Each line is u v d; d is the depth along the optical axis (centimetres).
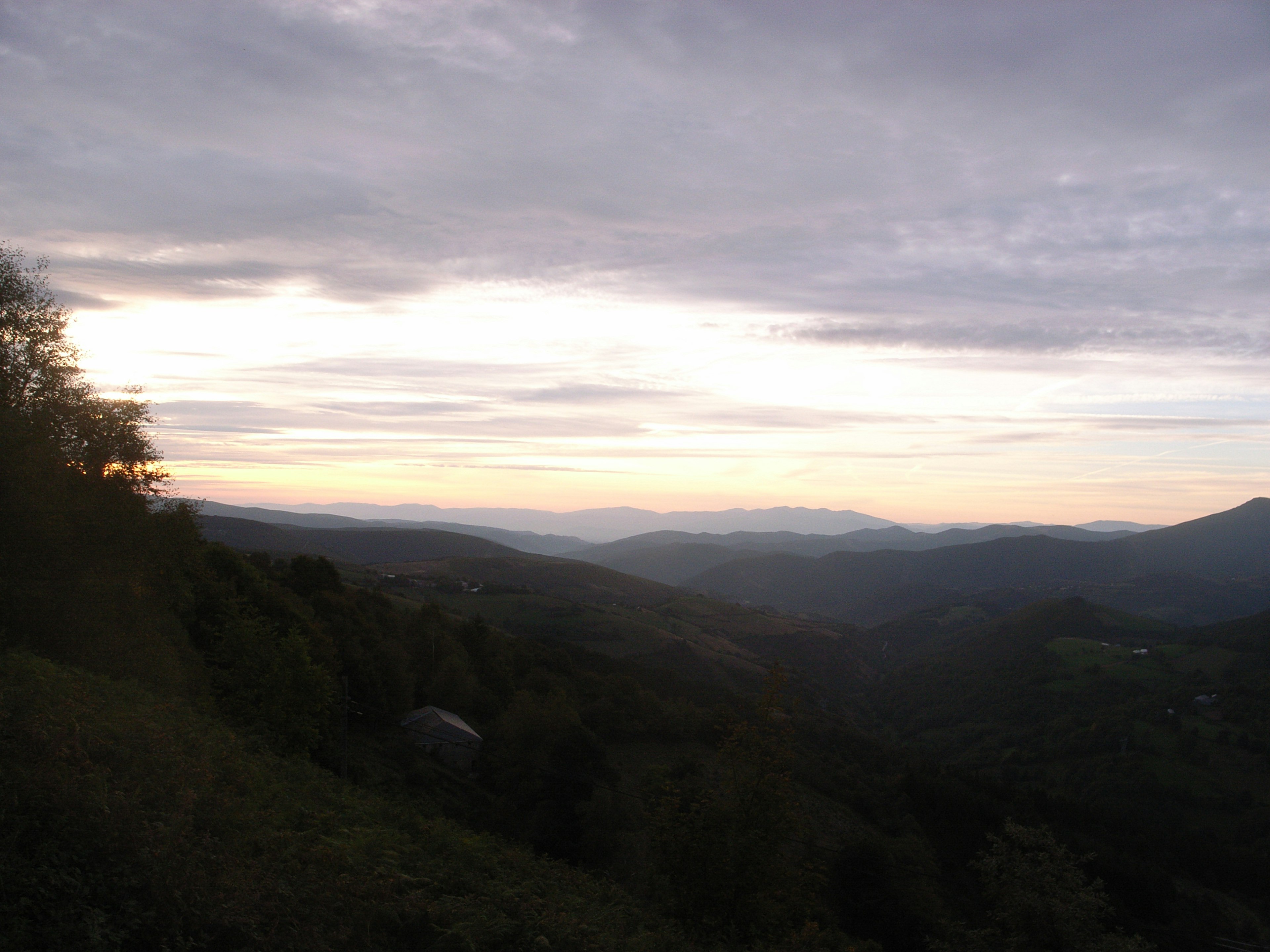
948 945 1603
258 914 595
